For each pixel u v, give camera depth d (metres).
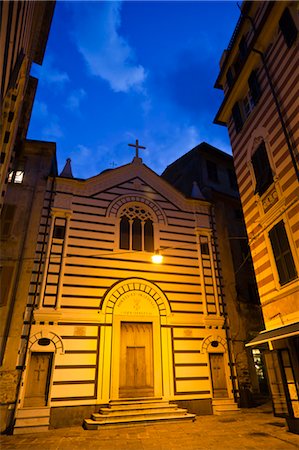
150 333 15.35
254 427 11.03
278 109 12.15
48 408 12.26
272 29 13.38
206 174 23.92
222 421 12.47
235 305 17.44
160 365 14.55
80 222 16.47
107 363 13.80
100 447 8.99
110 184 18.23
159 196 19.11
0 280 13.74
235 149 15.85
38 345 13.23
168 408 13.12
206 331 16.06
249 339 16.97
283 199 11.52
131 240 17.17
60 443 9.56
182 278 16.98
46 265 14.77
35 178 16.69
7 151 8.48
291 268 10.84
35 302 13.93
